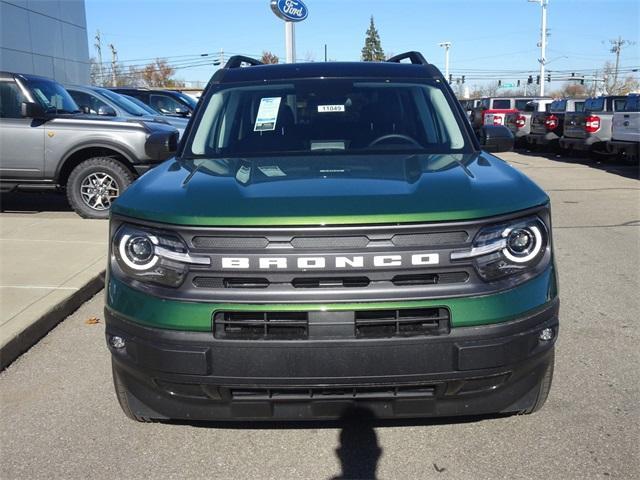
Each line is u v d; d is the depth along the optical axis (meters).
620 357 4.20
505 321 2.61
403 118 4.02
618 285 5.88
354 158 3.54
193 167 3.40
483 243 2.60
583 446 3.10
